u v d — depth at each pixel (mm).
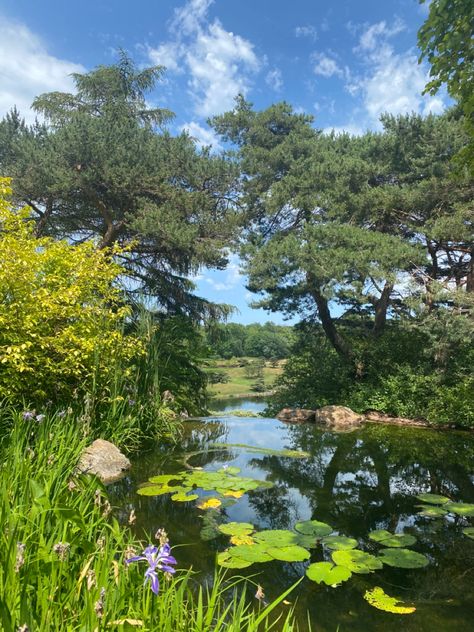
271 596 2471
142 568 1997
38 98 13633
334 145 14172
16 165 11133
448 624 2223
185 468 5148
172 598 1688
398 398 11141
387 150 12602
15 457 2912
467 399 9531
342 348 14117
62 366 5266
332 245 11484
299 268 11789
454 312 10344
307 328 15750
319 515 3814
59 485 2631
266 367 51875
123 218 12156
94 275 5977
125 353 6312
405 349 12727
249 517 3695
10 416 4727
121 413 5828
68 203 12438
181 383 11492
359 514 3865
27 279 5012
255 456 5922
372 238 11102
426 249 11406
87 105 14141
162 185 11461
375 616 2289
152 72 14250
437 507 4039
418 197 11391
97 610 1364
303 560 2803
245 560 2779
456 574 2773
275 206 12445
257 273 12164
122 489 4238
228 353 58688
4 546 1676
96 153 10781
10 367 4793
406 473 5355
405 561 2865
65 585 1627
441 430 9031
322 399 13188
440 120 11438
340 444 7164
